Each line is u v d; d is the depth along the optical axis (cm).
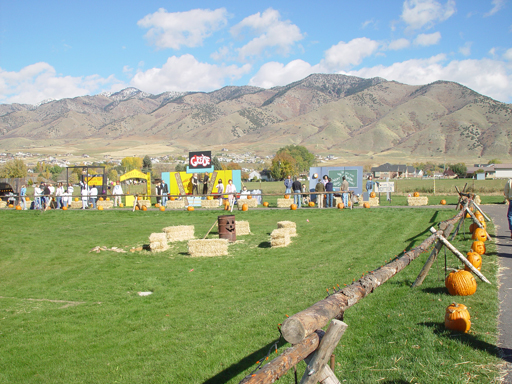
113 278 1149
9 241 1833
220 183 2864
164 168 15512
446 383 414
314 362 323
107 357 622
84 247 1641
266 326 670
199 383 507
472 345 495
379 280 476
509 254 977
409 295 727
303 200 2853
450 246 745
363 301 721
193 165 3094
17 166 8869
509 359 454
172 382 520
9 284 1140
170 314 810
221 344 618
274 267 1142
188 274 1143
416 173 13688
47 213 2773
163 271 1198
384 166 12425
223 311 791
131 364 587
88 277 1177
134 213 2617
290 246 1435
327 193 2392
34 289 1075
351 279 905
